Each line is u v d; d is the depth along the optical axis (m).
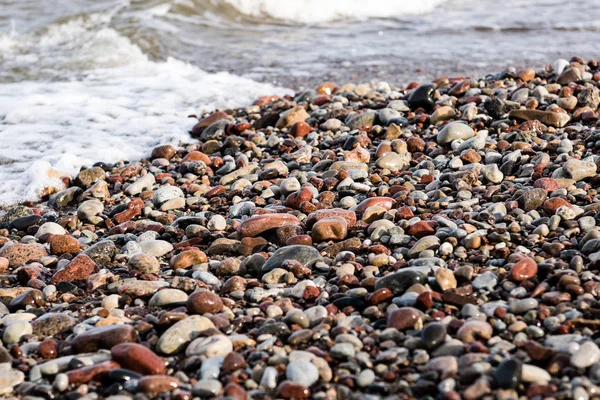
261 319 1.79
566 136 2.34
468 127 2.39
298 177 2.28
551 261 1.87
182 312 1.81
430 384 1.64
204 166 2.40
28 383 1.69
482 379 1.62
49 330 1.80
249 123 2.63
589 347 1.66
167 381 1.66
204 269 1.96
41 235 2.13
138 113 2.77
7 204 2.32
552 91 2.59
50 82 3.09
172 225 2.14
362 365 1.68
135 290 1.88
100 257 2.01
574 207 2.02
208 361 1.70
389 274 1.84
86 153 2.53
